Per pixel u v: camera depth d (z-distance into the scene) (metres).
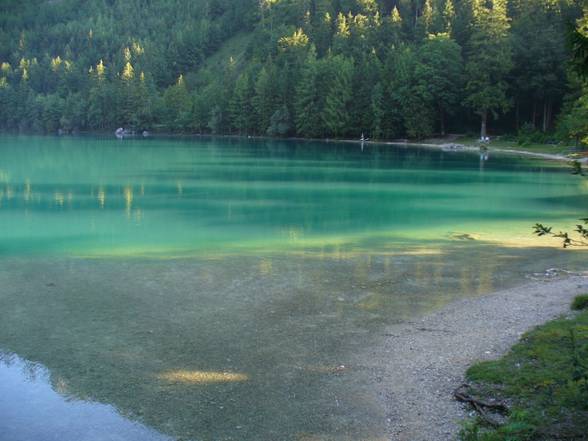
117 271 16.34
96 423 8.16
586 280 15.56
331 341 11.27
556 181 40.88
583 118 53.28
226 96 122.81
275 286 14.95
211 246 19.98
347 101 97.25
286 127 106.19
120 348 10.77
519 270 16.83
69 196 33.06
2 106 160.00
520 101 83.31
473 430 7.01
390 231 22.91
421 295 14.32
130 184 39.06
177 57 168.88
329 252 19.08
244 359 10.38
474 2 99.56
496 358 10.15
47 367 9.92
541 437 7.27
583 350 8.94
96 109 145.62
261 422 8.21
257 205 29.92
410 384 9.38
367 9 133.38
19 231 22.58
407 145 85.00
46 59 175.25
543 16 85.06
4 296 13.79
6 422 8.18
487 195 33.81
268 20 154.38
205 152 72.56
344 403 8.78
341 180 41.53
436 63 85.69
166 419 8.28
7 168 49.97
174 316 12.56
